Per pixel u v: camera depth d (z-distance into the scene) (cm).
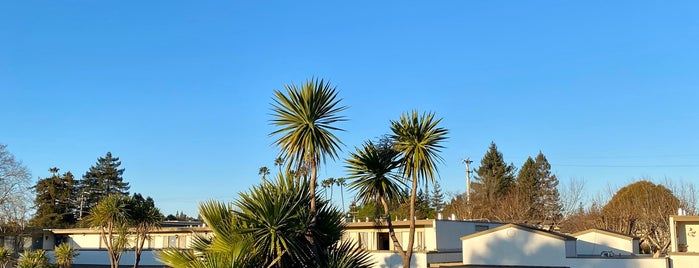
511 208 6372
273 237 1325
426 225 3619
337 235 1505
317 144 1767
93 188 9019
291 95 1778
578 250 3691
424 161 2095
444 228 3647
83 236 5088
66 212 8612
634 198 5459
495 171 8069
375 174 2095
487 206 6756
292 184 1460
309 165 1758
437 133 2108
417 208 6525
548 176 8012
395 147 2109
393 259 3189
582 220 5516
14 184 5056
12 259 3950
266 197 1352
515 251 3083
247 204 1352
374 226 3703
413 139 2092
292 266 1405
